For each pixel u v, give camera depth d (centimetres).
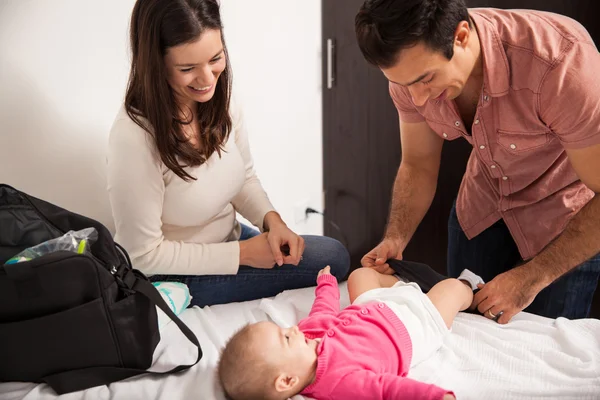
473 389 116
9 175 146
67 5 148
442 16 113
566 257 133
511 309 136
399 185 171
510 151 140
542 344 128
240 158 155
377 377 113
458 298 138
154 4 121
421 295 137
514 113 132
